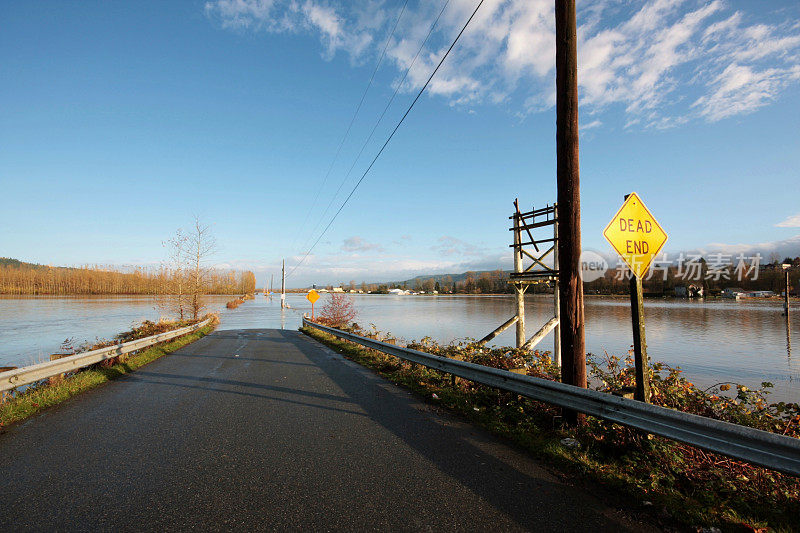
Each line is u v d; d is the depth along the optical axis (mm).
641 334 4641
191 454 4609
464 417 6215
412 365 10078
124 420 6000
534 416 5820
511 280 12914
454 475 4062
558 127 5559
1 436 5285
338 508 3373
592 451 4594
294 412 6461
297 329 31391
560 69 5520
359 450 4754
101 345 11297
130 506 3398
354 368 11117
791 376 13742
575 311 5422
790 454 3033
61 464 4320
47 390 7406
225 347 16703
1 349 18938
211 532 3008
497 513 3316
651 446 4250
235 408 6703
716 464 4102
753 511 3375
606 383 6523
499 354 8203
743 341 22562
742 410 5352
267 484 3826
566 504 3490
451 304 76312
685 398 5574
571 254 5453
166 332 16219
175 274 27531
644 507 3441
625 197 4770
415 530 3047
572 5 5488
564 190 5512
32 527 3072
